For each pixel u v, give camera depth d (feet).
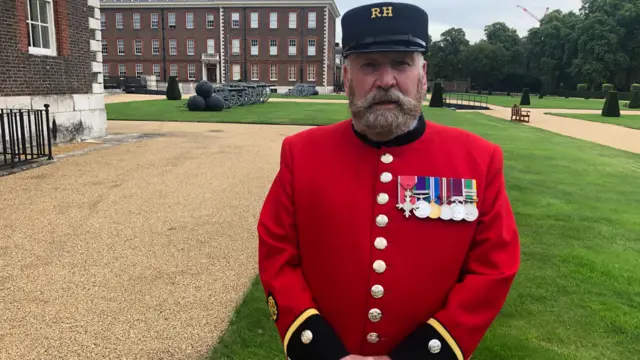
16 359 9.60
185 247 15.69
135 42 185.98
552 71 228.02
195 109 71.72
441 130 5.55
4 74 32.24
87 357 9.72
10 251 14.98
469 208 5.08
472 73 247.29
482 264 5.12
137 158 31.14
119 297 12.19
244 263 14.51
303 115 66.33
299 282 5.34
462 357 4.84
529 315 11.19
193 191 22.85
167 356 9.80
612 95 81.25
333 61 200.44
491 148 5.44
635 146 43.93
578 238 16.53
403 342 4.96
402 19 4.91
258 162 30.45
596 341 10.18
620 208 20.65
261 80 181.98
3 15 32.01
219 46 181.78
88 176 25.57
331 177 5.32
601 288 12.60
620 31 196.95
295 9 176.45
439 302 5.11
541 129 57.31
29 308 11.55
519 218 18.80
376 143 5.36
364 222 5.13
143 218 18.57
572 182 25.84
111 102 92.84
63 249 15.25
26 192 22.03
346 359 4.90
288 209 5.49
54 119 36.45
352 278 5.10
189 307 11.76
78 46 38.75
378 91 4.95
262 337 10.14
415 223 5.07
